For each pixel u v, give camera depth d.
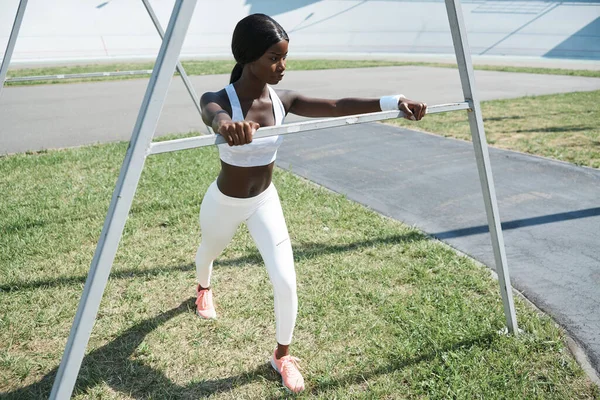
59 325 2.91
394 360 2.57
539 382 2.40
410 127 8.21
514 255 3.81
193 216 4.41
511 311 2.71
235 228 2.47
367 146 7.04
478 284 3.28
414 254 3.75
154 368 2.56
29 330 2.83
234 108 2.11
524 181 5.46
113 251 1.65
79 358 1.67
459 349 2.63
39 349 2.71
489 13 32.00
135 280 3.38
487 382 2.38
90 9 30.61
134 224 4.21
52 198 4.84
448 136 7.56
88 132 8.12
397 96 2.32
